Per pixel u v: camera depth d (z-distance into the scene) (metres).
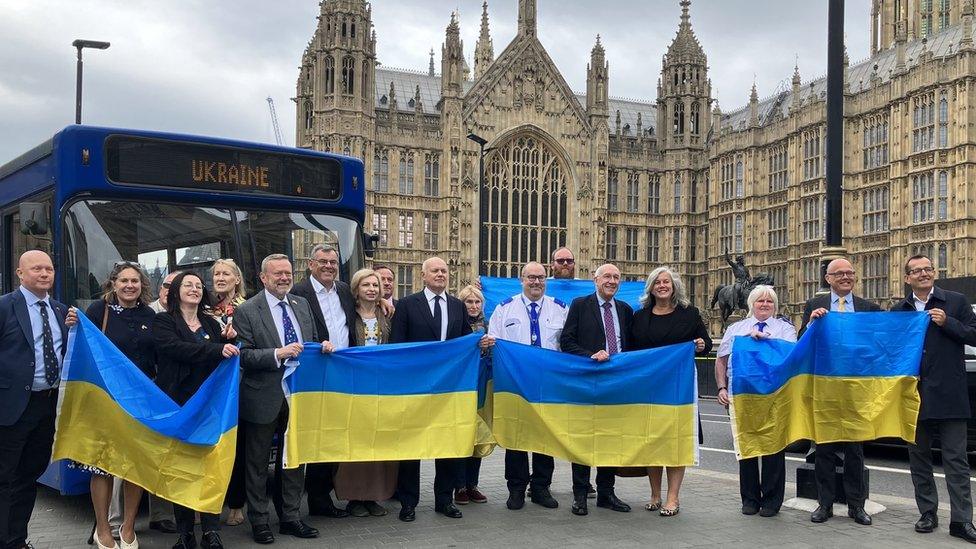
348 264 13.33
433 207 72.31
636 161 81.56
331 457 10.23
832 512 10.93
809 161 65.19
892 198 56.38
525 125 74.31
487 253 73.12
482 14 108.25
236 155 12.48
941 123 52.72
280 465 10.51
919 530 10.12
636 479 14.15
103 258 11.26
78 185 11.21
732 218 74.38
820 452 10.90
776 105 74.50
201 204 12.15
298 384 10.01
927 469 10.31
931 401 10.00
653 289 11.46
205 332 9.48
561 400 11.27
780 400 11.02
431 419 10.81
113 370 9.06
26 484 9.20
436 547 9.41
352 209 13.56
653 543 9.62
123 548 9.24
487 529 10.27
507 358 11.41
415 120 72.50
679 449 11.09
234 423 9.11
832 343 10.91
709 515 11.11
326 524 10.59
